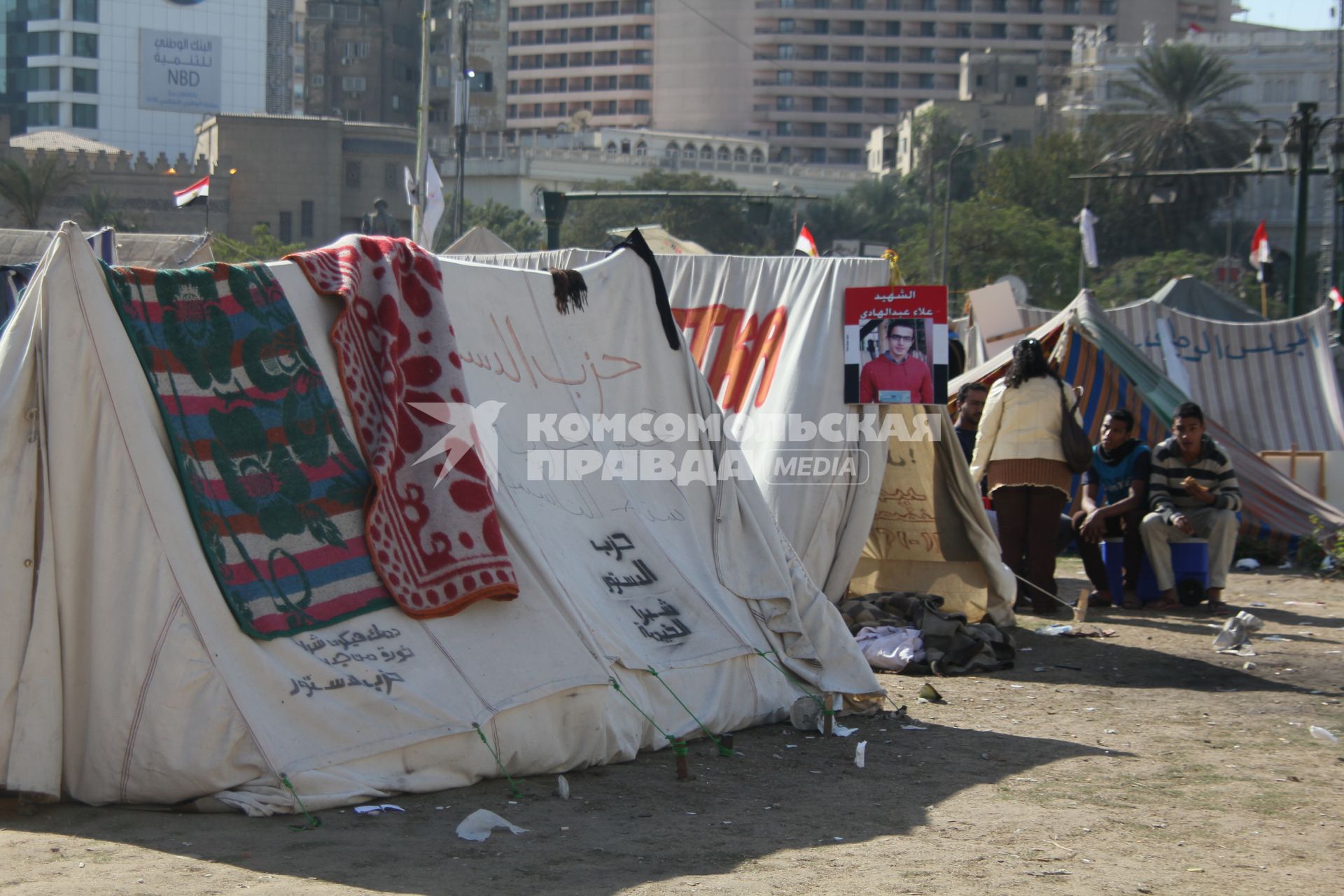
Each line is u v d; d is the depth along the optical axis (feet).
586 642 19.81
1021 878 14.99
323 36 366.22
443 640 18.80
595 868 15.02
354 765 17.02
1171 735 22.44
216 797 16.26
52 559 16.78
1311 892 14.80
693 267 33.99
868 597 30.19
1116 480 36.55
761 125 437.99
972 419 37.04
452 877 14.47
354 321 20.44
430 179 85.76
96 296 17.40
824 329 31.45
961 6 432.25
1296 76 264.11
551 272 24.14
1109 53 298.76
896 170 332.39
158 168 236.43
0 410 16.93
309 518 18.62
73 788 16.74
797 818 17.38
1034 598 34.63
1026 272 200.54
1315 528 45.21
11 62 313.12
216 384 18.48
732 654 22.21
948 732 22.56
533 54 453.99
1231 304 78.38
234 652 16.76
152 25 313.94
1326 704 24.98
